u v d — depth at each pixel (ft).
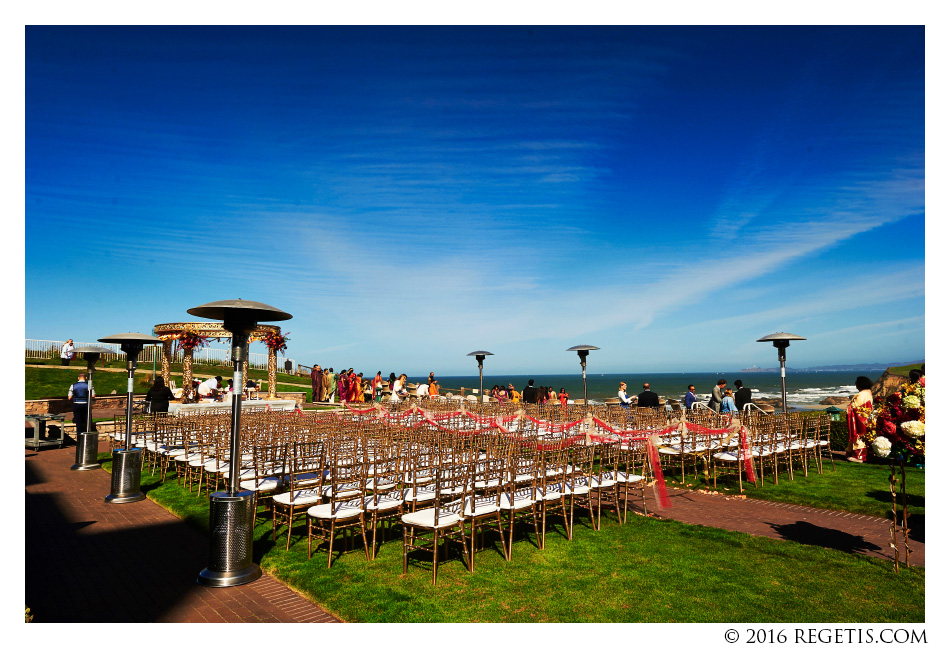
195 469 30.63
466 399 61.82
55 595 16.02
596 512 24.81
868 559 18.17
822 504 26.09
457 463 20.72
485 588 15.97
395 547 19.70
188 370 66.03
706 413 35.73
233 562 16.88
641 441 29.53
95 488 30.71
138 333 29.32
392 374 74.49
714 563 17.89
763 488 29.37
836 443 39.68
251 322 18.02
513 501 18.83
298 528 22.12
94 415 59.88
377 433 23.17
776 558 18.34
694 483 30.99
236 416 17.61
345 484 21.48
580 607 14.71
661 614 14.28
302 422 27.17
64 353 85.76
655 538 20.67
